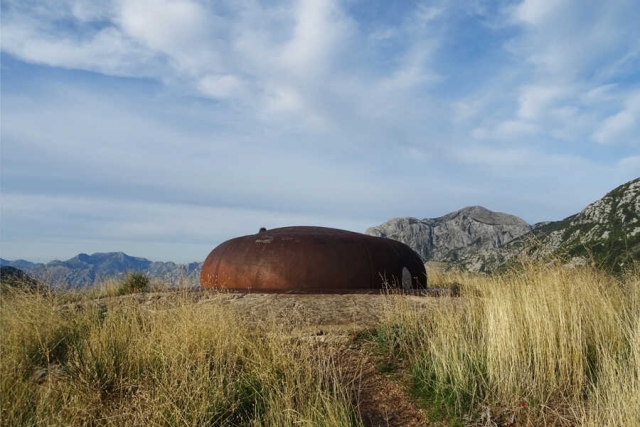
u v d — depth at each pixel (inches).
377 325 239.5
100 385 177.0
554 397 156.2
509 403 155.3
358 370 193.3
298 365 176.9
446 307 228.1
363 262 341.7
